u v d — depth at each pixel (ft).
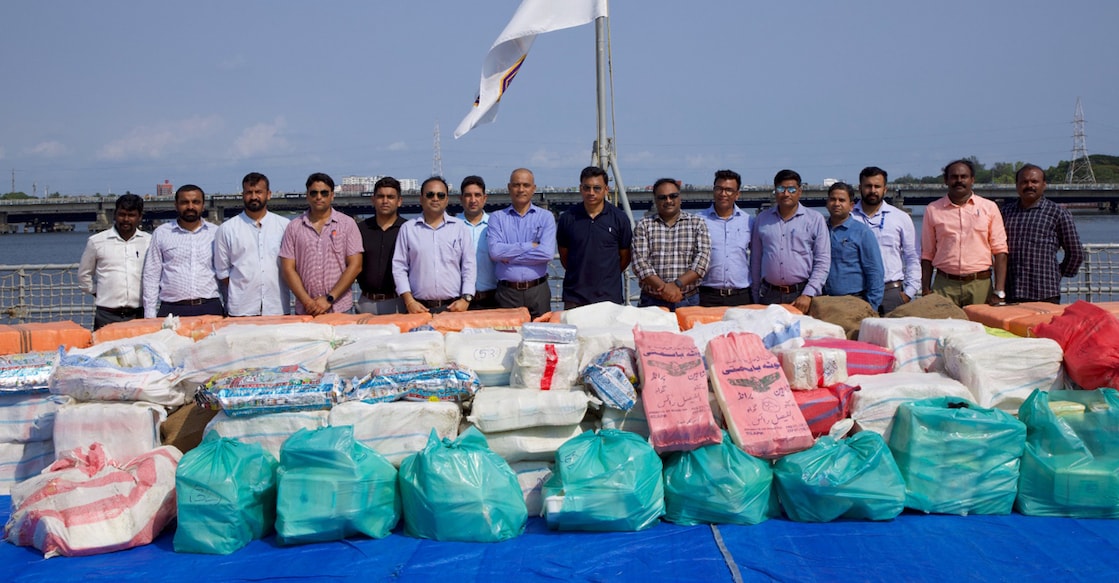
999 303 23.47
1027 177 23.53
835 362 15.96
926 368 17.16
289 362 16.75
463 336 17.24
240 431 15.37
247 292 22.97
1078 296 32.42
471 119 28.32
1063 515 14.38
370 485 13.97
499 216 23.31
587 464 14.17
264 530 14.39
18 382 16.47
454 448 14.24
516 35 27.20
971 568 12.48
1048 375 16.19
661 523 14.56
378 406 15.14
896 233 23.94
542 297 23.40
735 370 15.52
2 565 13.53
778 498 14.71
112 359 16.48
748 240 23.91
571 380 15.79
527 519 14.84
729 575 12.44
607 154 27.30
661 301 23.15
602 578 12.47
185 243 23.09
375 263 23.62
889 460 14.40
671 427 14.64
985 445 14.51
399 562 13.11
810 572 12.46
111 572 13.17
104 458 14.93
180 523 13.83
